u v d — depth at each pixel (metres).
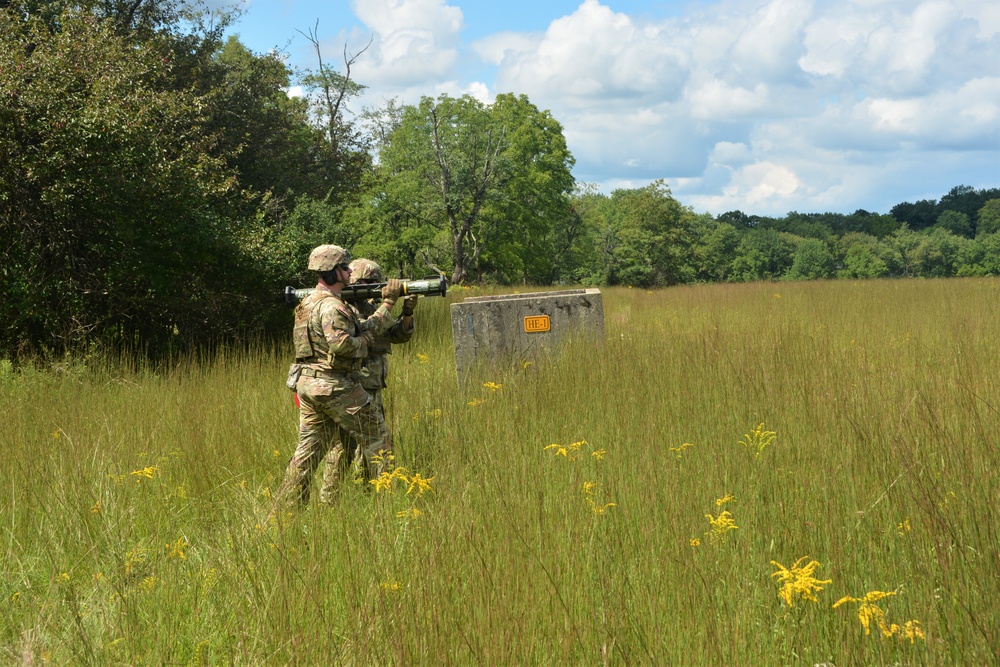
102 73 11.83
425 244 59.03
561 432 5.98
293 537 4.05
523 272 60.94
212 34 20.47
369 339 5.43
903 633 2.85
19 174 11.15
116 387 8.98
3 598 3.70
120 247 12.07
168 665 3.10
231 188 15.24
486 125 57.25
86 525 4.39
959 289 18.97
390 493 4.58
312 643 3.01
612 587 3.31
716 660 2.78
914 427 5.17
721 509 4.12
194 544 4.42
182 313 13.00
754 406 6.20
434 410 6.68
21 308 10.94
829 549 3.56
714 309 18.12
